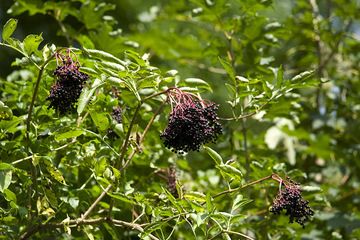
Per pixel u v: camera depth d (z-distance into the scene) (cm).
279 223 768
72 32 838
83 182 700
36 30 1573
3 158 597
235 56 844
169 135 541
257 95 680
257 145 929
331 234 866
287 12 1391
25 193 629
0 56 1526
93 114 594
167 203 627
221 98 1345
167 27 1323
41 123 657
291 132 961
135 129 662
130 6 1581
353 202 947
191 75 1234
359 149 1002
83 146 618
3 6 1577
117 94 677
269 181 712
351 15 1092
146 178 735
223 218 555
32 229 600
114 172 566
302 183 923
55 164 674
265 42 833
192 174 875
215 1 829
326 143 981
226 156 866
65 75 548
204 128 544
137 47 797
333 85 1073
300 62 1095
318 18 1098
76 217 652
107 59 564
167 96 593
